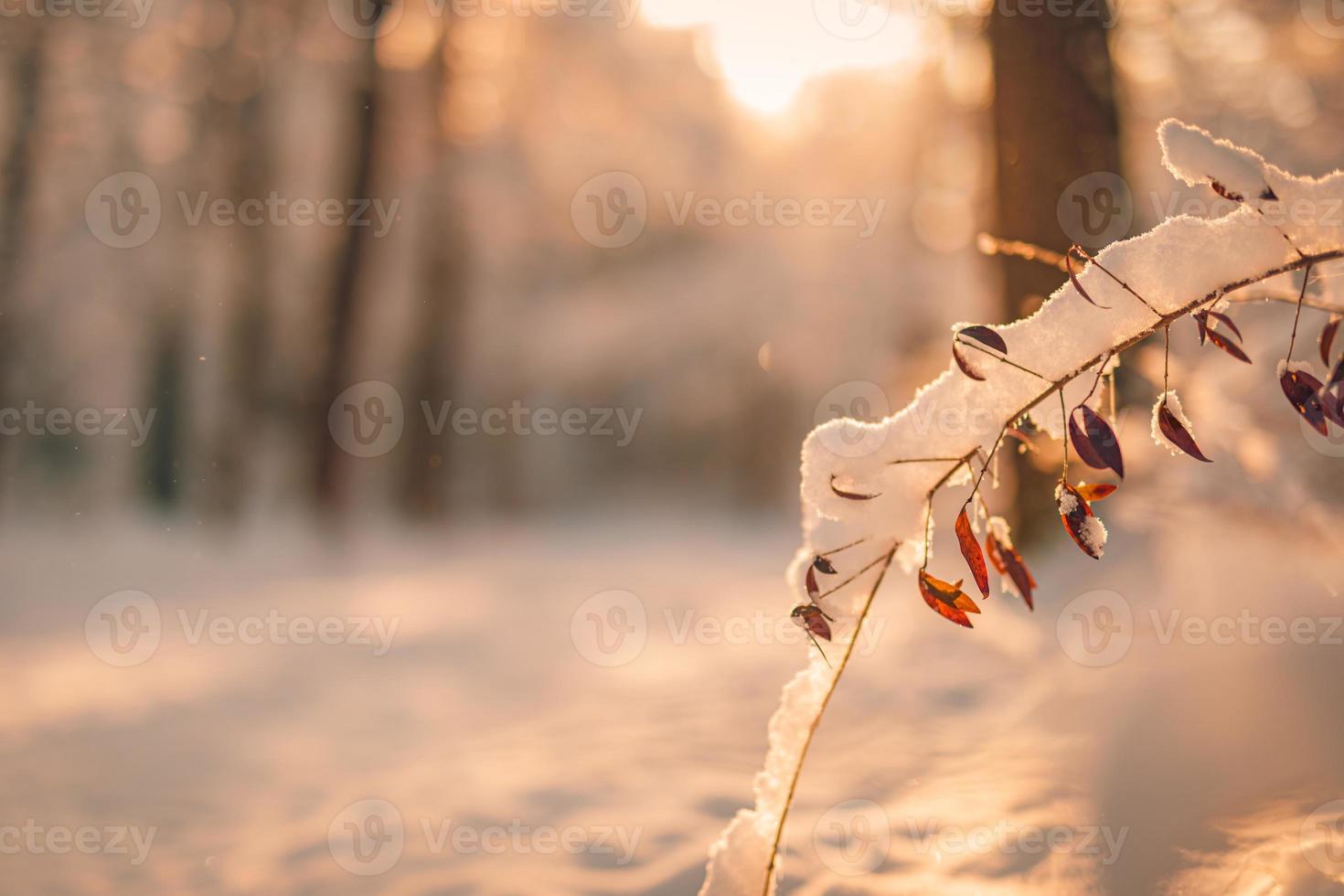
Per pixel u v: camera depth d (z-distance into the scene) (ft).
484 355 71.36
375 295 55.57
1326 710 7.04
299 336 53.06
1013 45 15.37
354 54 46.85
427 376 53.36
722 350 68.95
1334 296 4.88
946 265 45.91
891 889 6.31
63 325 55.88
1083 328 4.38
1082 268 4.55
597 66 61.41
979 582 4.42
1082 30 15.01
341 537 44.78
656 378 73.10
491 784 10.28
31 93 49.08
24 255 52.42
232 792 10.77
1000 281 15.43
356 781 11.02
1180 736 7.60
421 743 12.53
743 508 74.64
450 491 57.21
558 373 73.20
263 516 52.90
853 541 4.79
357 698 15.69
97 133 50.83
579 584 32.22
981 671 11.78
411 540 48.21
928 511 4.70
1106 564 12.60
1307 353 10.48
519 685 16.05
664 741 11.30
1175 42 25.11
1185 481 11.64
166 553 40.24
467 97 51.24
